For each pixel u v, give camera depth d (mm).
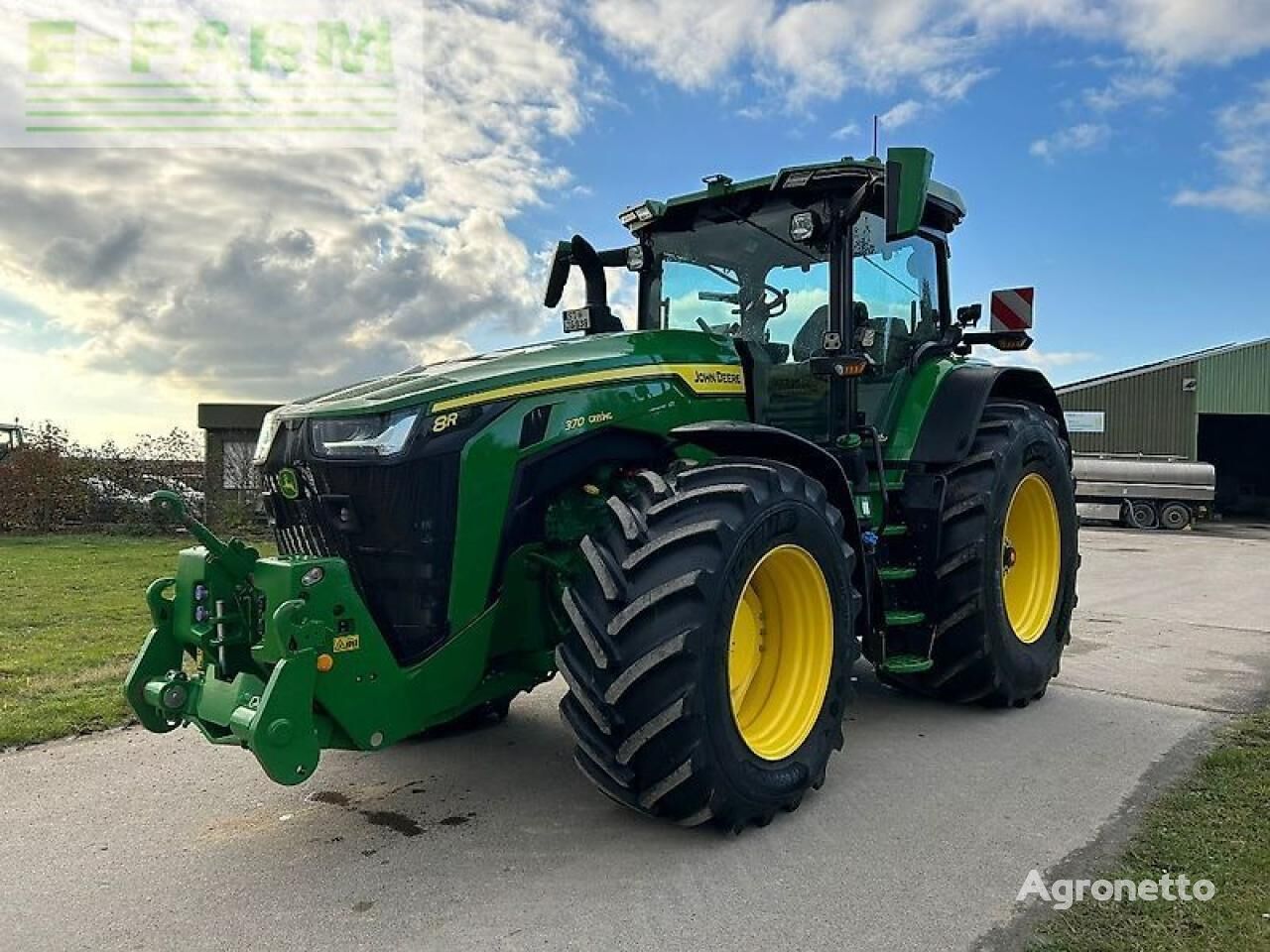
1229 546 15758
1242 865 3027
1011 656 4723
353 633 2943
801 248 4469
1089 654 6277
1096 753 4180
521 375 3449
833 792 3711
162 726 3166
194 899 2852
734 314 4664
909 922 2697
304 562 2869
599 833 3322
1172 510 20172
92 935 2645
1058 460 5285
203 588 3014
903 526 4664
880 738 4414
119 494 17219
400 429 3184
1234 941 2580
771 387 4406
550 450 3465
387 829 3375
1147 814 3457
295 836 3320
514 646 3516
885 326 4703
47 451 16984
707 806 3121
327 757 4160
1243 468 29516
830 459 3863
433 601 3223
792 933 2643
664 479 3375
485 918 2729
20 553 13383
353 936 2637
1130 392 25688
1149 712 4840
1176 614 8109
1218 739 4363
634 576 3088
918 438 4652
